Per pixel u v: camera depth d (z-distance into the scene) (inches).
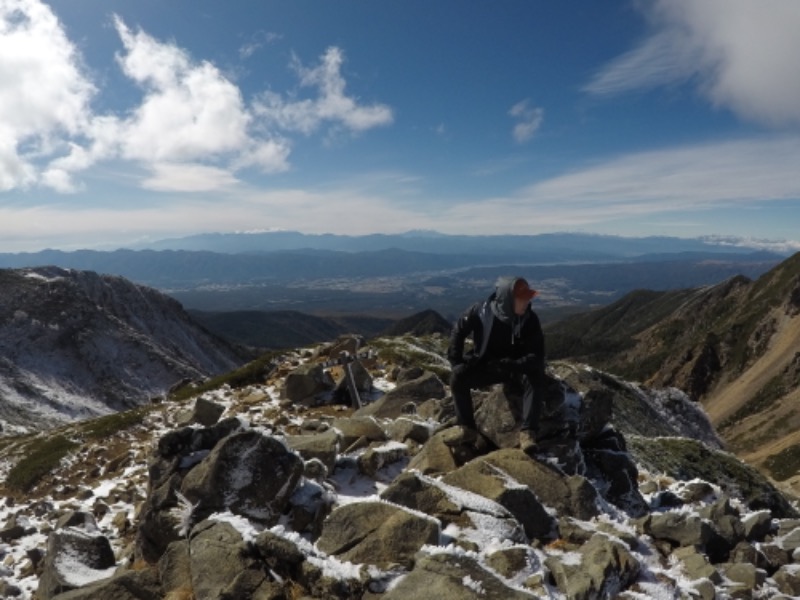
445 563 204.4
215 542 229.3
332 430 402.6
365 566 211.0
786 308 7401.6
